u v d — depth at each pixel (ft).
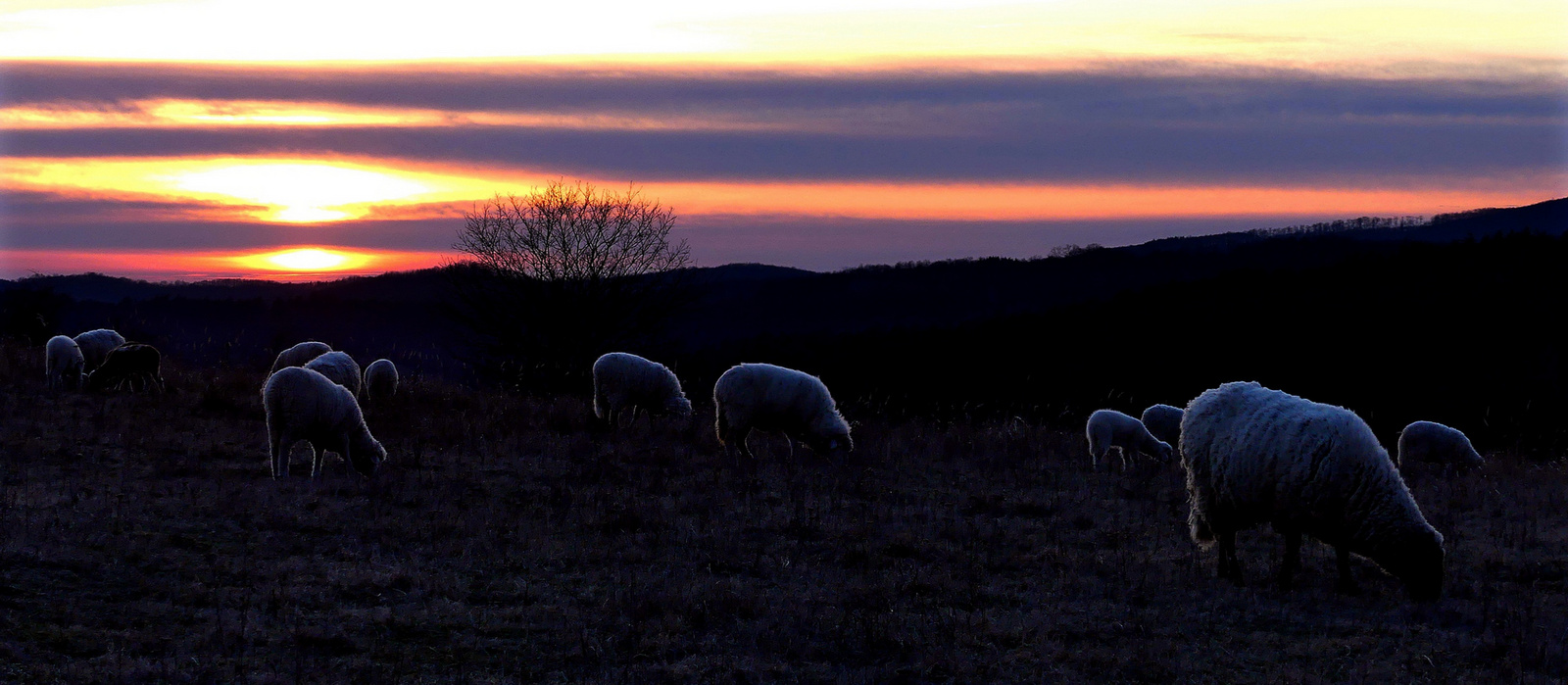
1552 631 30.78
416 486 44.19
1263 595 33.65
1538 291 142.20
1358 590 34.01
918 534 40.93
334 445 44.62
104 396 59.06
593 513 41.60
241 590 30.66
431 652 27.30
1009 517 44.50
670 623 29.68
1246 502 33.55
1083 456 60.18
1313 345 125.59
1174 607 32.65
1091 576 35.88
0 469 41.96
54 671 24.34
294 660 26.13
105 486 40.73
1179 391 107.86
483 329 98.89
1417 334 126.31
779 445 59.26
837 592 33.58
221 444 49.34
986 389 99.40
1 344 77.82
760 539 39.40
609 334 99.25
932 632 29.91
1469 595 34.09
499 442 54.03
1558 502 47.96
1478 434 89.04
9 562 30.45
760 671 26.84
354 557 34.53
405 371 85.05
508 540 37.45
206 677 24.62
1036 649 29.01
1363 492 32.14
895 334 133.59
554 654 27.55
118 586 30.07
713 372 93.56
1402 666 28.09
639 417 64.90
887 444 59.93
